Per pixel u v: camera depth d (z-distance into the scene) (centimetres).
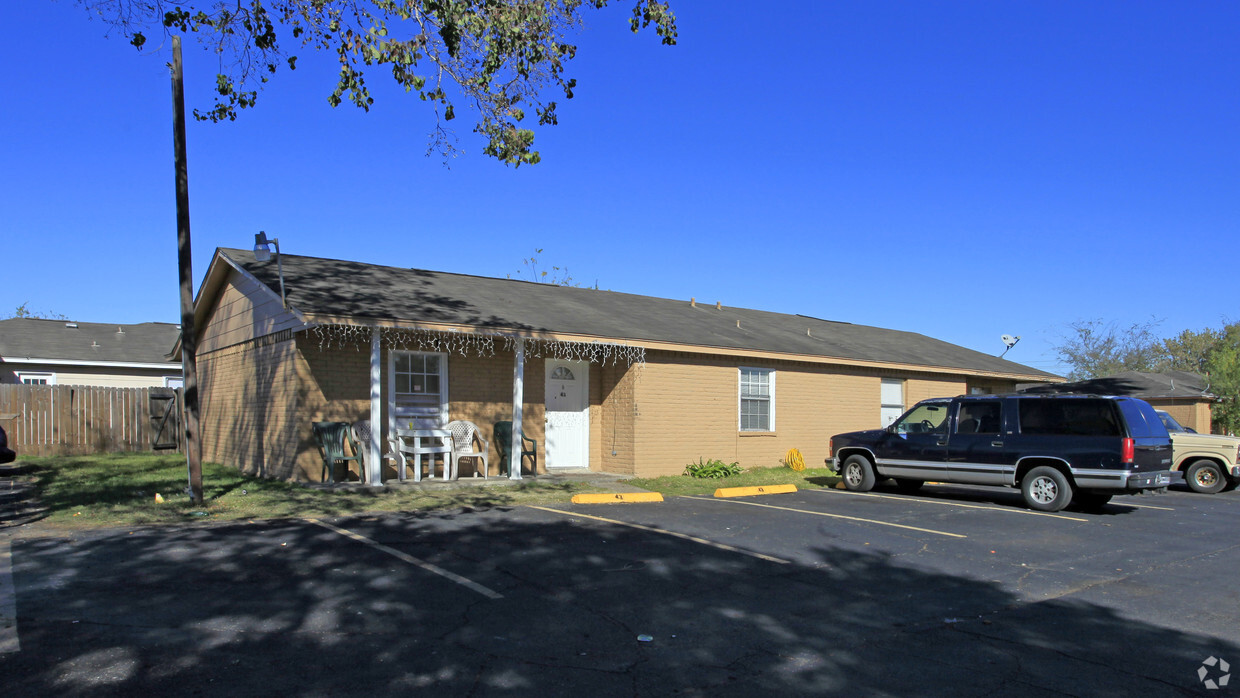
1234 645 591
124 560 759
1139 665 545
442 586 698
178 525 954
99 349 2836
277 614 604
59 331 2952
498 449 1541
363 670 498
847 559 864
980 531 1055
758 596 704
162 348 2964
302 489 1245
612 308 1844
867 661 545
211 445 1759
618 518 1084
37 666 487
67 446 1973
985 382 2553
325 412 1350
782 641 584
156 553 791
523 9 996
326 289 1330
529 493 1304
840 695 483
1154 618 660
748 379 1831
